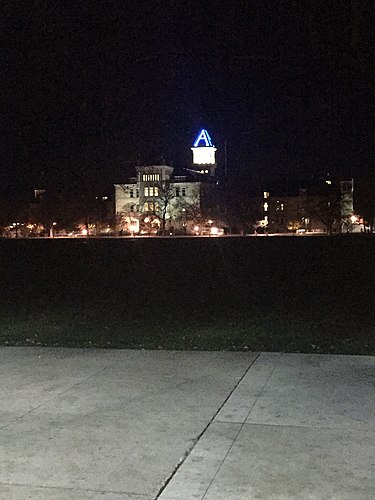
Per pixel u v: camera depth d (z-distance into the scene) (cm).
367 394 732
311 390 752
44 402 719
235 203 11694
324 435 598
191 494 478
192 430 617
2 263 4028
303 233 11606
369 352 984
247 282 2530
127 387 778
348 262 3631
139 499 472
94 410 686
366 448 563
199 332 1225
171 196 11931
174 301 1872
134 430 620
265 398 721
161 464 535
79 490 488
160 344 1086
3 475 518
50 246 5688
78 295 2120
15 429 627
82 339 1156
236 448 568
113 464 537
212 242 5950
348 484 488
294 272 3025
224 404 701
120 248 5350
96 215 11575
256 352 982
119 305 1784
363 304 1708
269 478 502
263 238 6688
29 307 1764
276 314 1509
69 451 567
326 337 1135
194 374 840
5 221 10919
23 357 966
